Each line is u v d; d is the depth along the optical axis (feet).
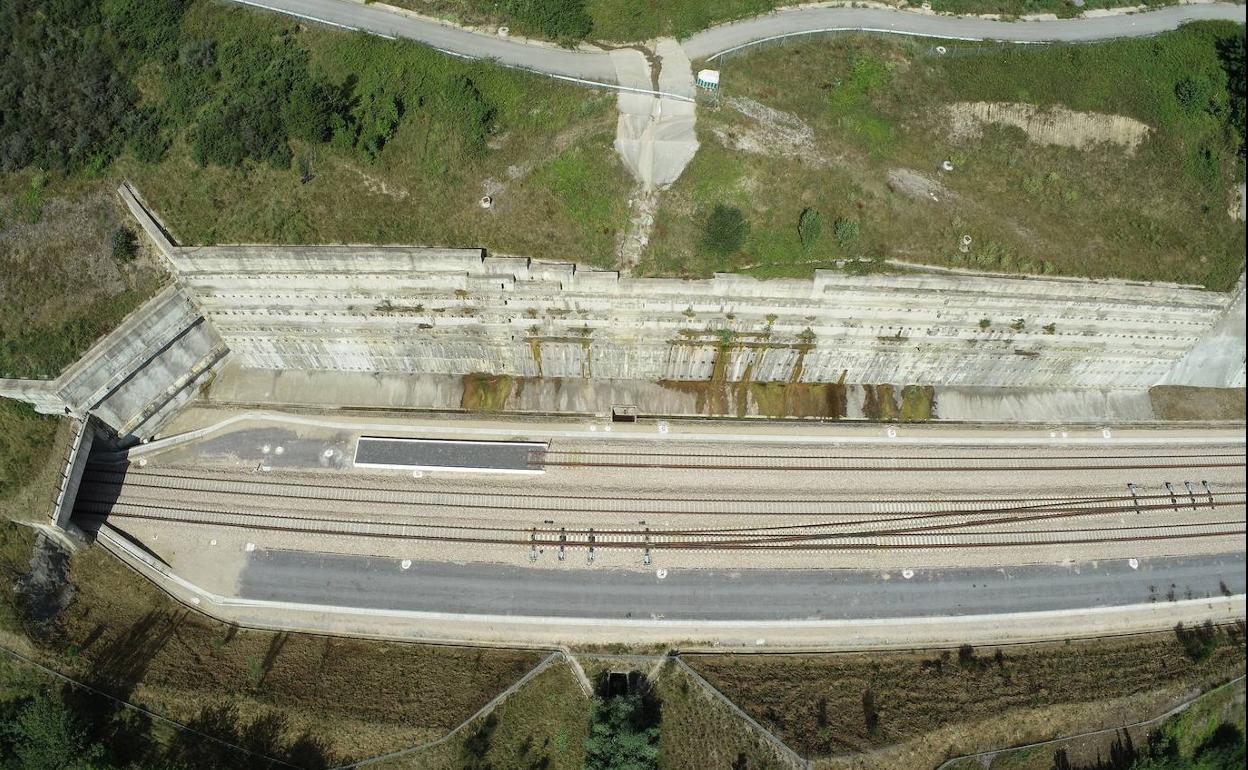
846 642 182.50
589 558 186.19
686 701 171.42
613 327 194.70
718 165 186.60
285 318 196.34
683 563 186.29
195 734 163.84
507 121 187.73
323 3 199.31
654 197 186.70
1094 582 190.90
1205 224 192.75
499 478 194.29
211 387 208.64
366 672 174.29
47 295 183.21
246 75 191.11
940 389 212.02
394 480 194.49
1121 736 173.78
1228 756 175.11
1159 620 190.08
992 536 192.65
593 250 185.47
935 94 191.62
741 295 186.50
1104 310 192.65
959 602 186.80
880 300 188.55
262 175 187.11
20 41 193.67
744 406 206.69
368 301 191.11
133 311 185.57
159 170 188.55
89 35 195.11
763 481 195.00
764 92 190.70
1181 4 205.87
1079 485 199.93
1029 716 171.94
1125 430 208.64
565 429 200.13
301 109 182.60
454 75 189.06
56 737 152.66
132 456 197.16
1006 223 188.44
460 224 184.96
